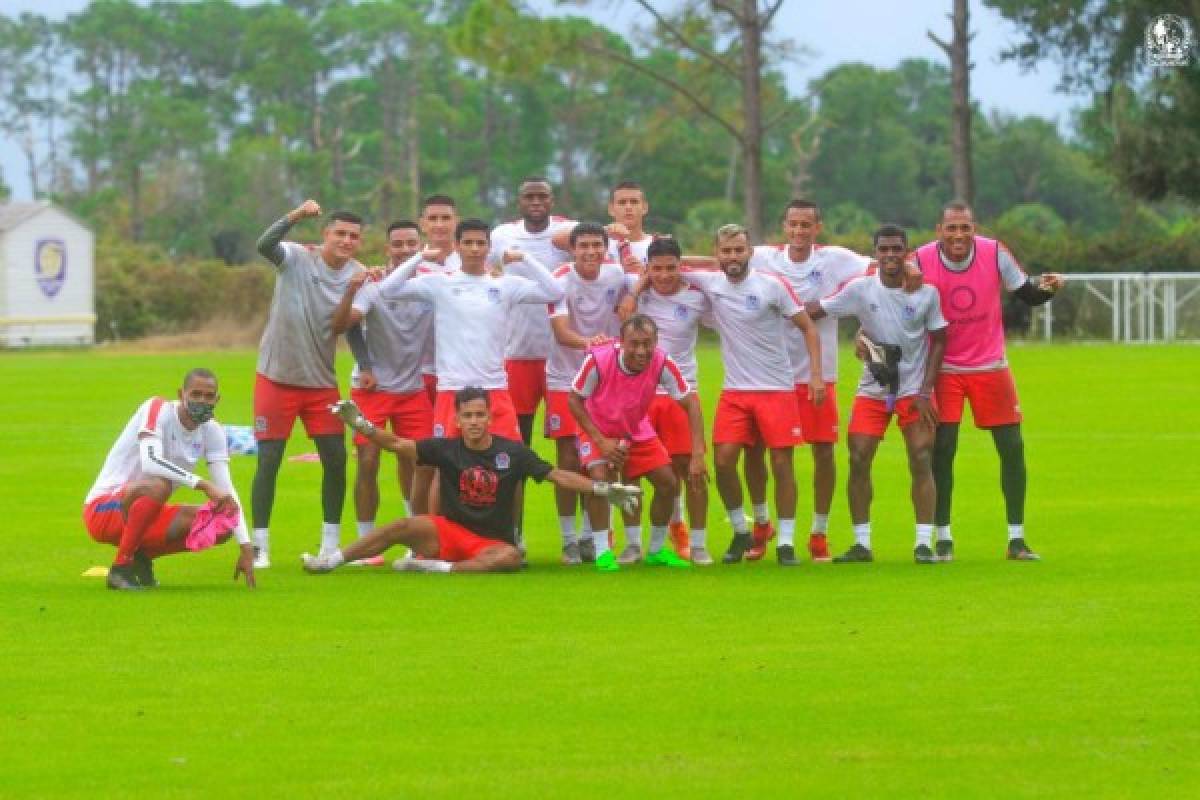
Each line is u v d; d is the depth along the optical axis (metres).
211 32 175.75
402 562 19.89
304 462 32.06
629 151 135.88
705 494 20.56
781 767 11.74
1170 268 82.56
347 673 14.34
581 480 19.47
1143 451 32.34
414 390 21.48
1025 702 13.29
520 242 22.25
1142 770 11.64
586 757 11.98
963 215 20.12
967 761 11.85
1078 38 79.00
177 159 159.38
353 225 20.61
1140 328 78.88
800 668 14.43
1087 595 17.73
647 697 13.52
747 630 16.06
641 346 19.77
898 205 164.25
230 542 22.34
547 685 13.91
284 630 16.16
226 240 150.62
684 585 18.77
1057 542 21.78
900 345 20.22
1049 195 165.88
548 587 18.66
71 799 11.16
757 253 21.86
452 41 74.62
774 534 22.69
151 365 69.62
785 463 20.44
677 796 11.18
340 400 20.80
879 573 19.53
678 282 20.97
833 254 21.55
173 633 16.02
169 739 12.42
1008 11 79.38
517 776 11.57
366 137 160.88
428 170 158.75
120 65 176.25
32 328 94.94
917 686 13.80
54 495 27.52
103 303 98.44
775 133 157.50
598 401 20.09
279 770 11.71
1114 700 13.33
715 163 148.75
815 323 20.94
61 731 12.63
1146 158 80.00
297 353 20.53
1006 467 20.45
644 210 22.45
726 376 20.67
